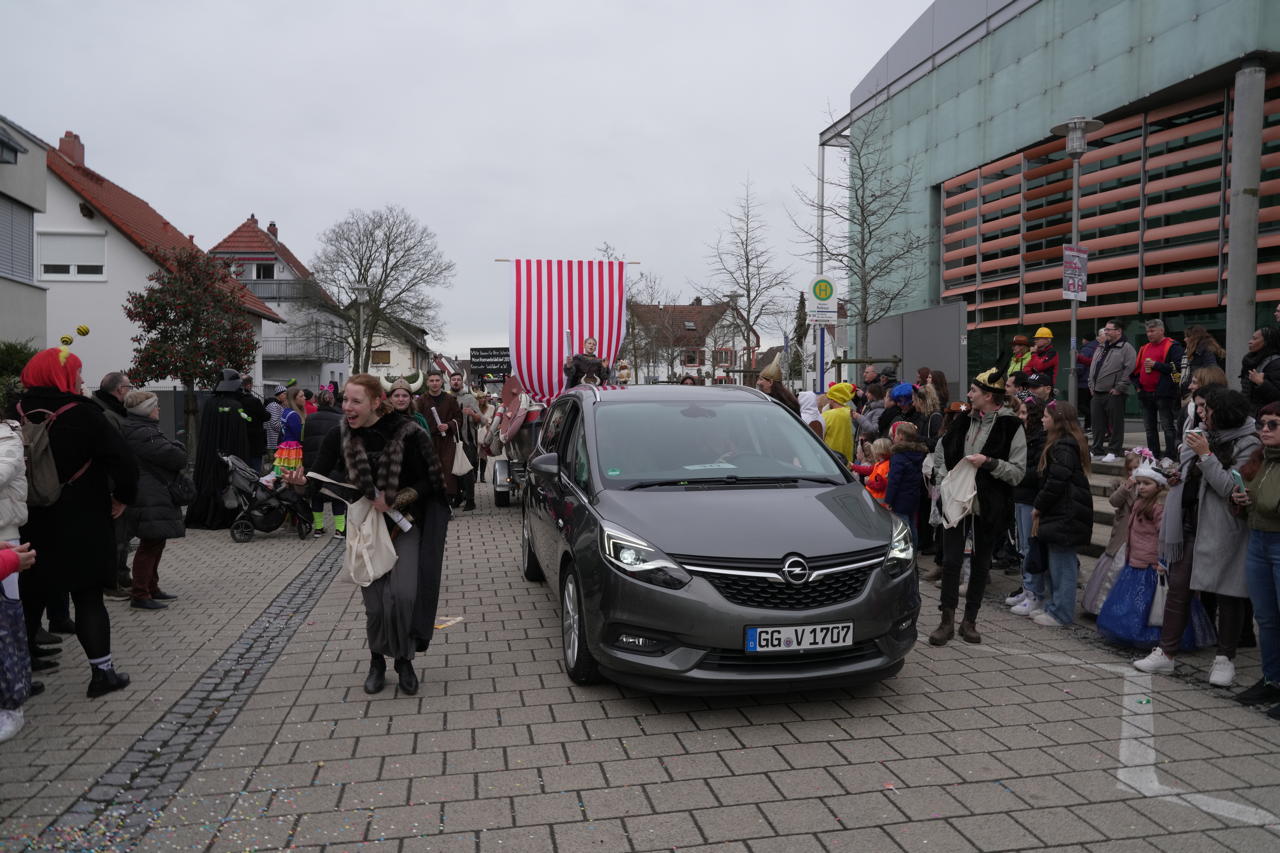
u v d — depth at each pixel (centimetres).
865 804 356
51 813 351
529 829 337
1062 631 626
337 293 5153
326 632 633
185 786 377
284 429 1234
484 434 1414
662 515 475
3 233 1722
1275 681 463
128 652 584
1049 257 1839
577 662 499
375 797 365
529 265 1264
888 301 2152
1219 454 493
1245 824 338
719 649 435
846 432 927
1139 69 1583
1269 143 1409
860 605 444
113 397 700
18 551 418
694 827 338
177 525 714
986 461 567
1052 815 345
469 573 840
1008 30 1930
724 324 3441
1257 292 1440
